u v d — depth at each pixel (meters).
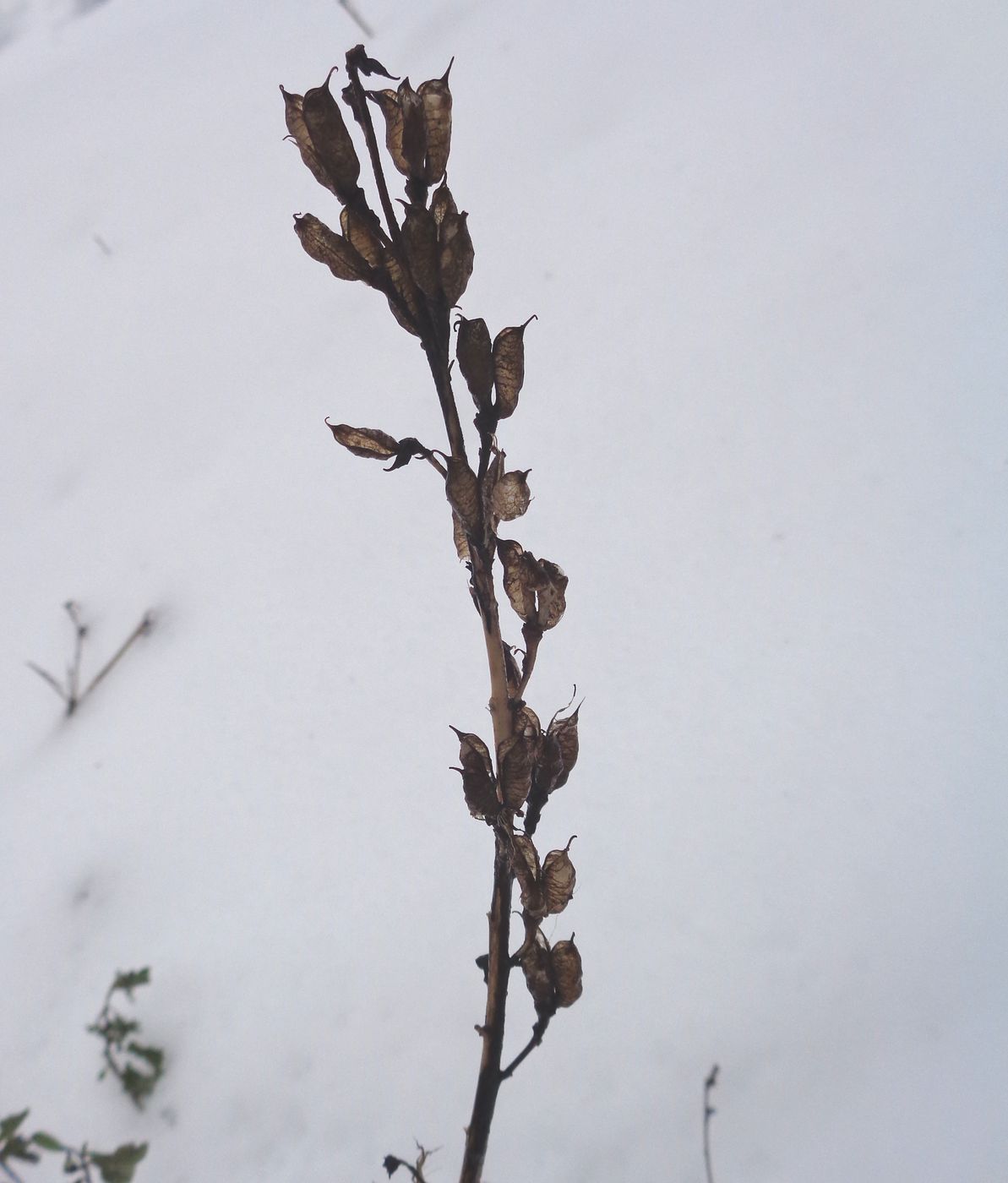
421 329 0.32
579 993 0.33
